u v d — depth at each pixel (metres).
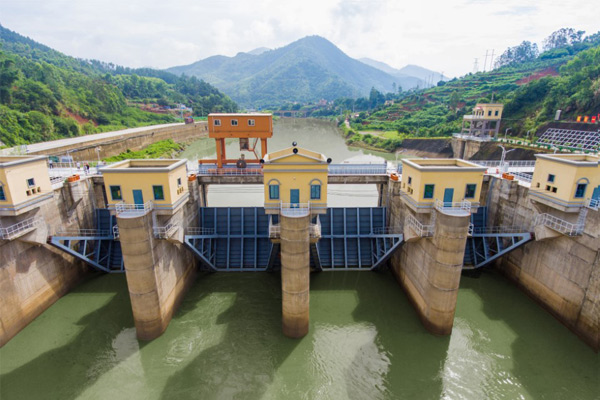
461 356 28.20
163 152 97.06
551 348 28.70
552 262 31.61
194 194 39.66
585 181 28.20
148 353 28.20
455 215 27.06
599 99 77.06
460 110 140.12
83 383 25.50
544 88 96.38
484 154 78.12
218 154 42.44
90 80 160.38
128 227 26.69
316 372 26.64
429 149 100.31
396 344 29.41
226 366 27.08
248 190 67.94
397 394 24.98
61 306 33.44
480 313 32.94
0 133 75.81
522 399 24.50
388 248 39.34
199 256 36.44
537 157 32.66
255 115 41.41
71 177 36.97
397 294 36.38
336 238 41.34
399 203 38.22
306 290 28.64
